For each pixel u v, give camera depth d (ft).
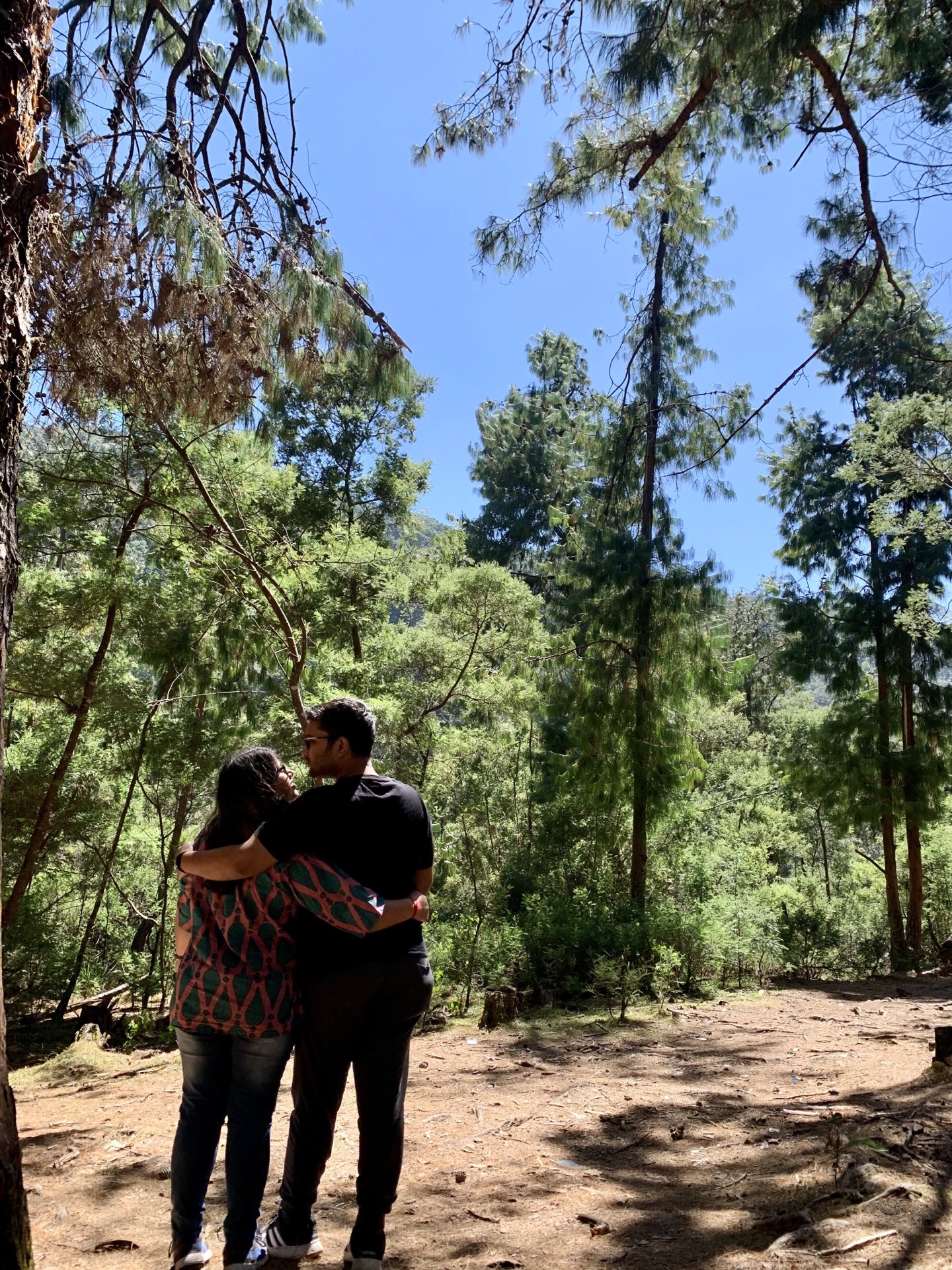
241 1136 9.08
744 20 17.38
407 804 9.48
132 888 44.78
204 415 17.65
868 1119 13.41
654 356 47.73
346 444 66.33
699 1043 23.71
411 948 9.14
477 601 46.14
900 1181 10.52
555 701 47.98
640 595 46.14
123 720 36.35
